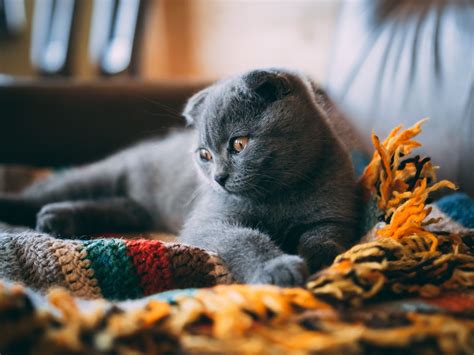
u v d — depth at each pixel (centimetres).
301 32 92
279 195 44
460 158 49
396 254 34
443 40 55
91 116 71
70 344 25
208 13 104
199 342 26
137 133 72
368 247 34
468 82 50
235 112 45
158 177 61
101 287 35
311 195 44
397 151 40
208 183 48
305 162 44
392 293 32
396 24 62
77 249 36
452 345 26
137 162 64
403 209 37
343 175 45
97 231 55
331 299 30
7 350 26
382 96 60
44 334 26
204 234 41
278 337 26
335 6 87
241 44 100
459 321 28
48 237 37
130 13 105
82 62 114
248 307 28
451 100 51
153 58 111
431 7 59
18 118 71
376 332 26
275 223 44
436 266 33
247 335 27
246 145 44
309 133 45
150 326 27
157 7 109
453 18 55
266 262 35
